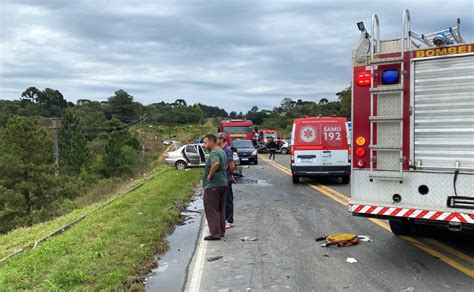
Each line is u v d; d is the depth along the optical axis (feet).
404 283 19.10
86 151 177.68
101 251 23.73
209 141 28.27
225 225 29.48
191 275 20.90
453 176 20.10
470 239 26.61
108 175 158.10
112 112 387.55
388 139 21.63
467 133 19.71
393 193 21.70
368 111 22.27
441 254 23.44
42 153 129.39
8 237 38.91
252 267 21.90
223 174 28.40
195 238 28.60
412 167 21.03
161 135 343.46
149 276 20.81
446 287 18.56
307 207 39.06
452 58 19.95
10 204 118.01
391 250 24.39
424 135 20.71
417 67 20.79
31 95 367.66
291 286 19.06
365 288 18.57
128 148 179.52
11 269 21.09
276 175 71.10
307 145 56.29
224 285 19.43
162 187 52.01
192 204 43.55
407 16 20.94
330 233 28.76
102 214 36.11
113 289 18.33
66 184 129.80
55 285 18.49
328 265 21.89
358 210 22.27
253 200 44.09
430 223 20.77
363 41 22.77
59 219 45.06
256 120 453.17
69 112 205.67
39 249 24.64
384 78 21.45
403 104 21.17
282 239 27.48
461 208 19.90
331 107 254.68
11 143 125.39
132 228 29.25
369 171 22.25
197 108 480.64
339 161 55.77
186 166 86.28
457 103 19.92
